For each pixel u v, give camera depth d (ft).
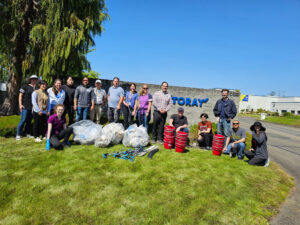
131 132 17.16
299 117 95.55
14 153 13.53
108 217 7.55
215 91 31.55
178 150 16.89
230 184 11.30
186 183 10.95
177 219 7.77
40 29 25.93
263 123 77.25
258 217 8.50
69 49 25.96
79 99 19.61
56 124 15.47
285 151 24.61
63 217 7.39
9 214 7.35
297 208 9.63
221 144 17.02
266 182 12.21
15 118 20.10
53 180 10.09
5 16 26.76
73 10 28.04
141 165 13.04
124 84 28.60
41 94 17.22
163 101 19.56
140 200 8.89
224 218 8.14
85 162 12.72
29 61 28.73
